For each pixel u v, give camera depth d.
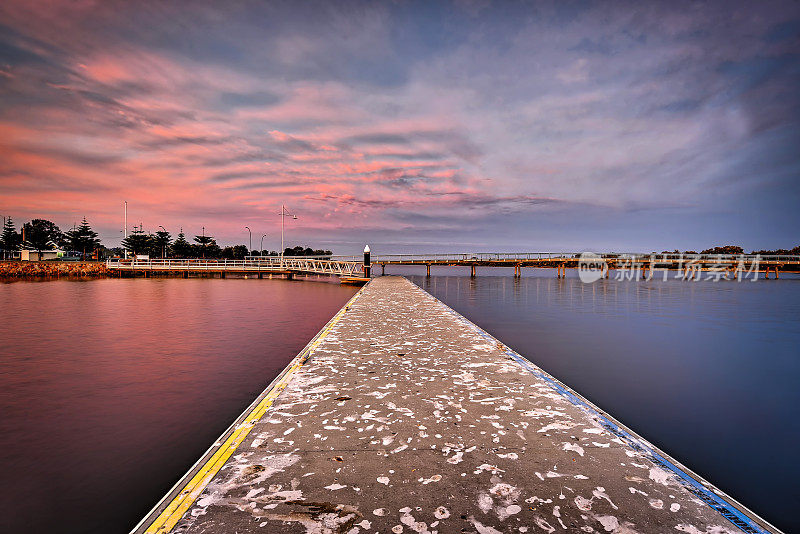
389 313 10.89
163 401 6.64
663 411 6.13
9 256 69.31
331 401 4.12
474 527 2.17
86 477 4.25
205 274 52.97
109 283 36.47
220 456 2.95
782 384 7.42
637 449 3.10
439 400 4.17
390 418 3.68
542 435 3.34
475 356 6.07
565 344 10.87
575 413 3.83
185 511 2.29
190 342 11.56
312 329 13.76
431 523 2.20
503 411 3.87
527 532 2.13
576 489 2.54
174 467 4.47
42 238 74.25
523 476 2.69
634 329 13.16
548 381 4.83
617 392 6.98
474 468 2.79
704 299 23.06
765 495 3.94
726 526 2.19
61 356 9.79
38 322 14.89
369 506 2.35
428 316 10.30
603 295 25.55
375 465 2.83
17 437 5.24
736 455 4.77
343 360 5.82
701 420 5.80
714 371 8.32
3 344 11.14
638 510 2.32
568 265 47.03
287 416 3.72
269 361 9.36
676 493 2.50
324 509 2.32
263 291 29.19
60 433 5.38
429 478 2.66
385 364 5.60
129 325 14.39
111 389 7.28
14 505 3.74
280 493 2.48
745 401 6.56
